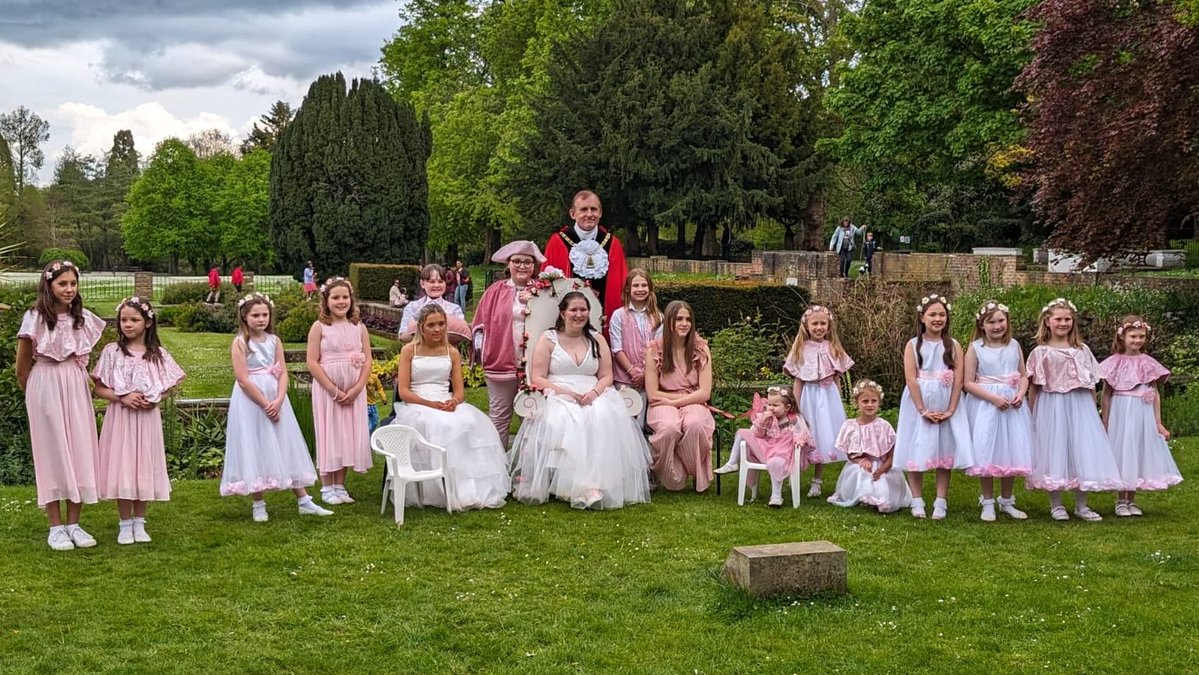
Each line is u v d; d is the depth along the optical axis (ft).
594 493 22.13
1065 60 49.90
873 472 22.43
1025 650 13.75
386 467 21.72
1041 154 51.26
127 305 19.45
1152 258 72.79
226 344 69.46
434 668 13.28
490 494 22.49
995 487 24.91
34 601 15.78
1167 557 18.04
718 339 36.96
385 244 106.83
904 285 43.91
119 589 16.44
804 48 114.01
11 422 28.91
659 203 99.76
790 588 15.85
